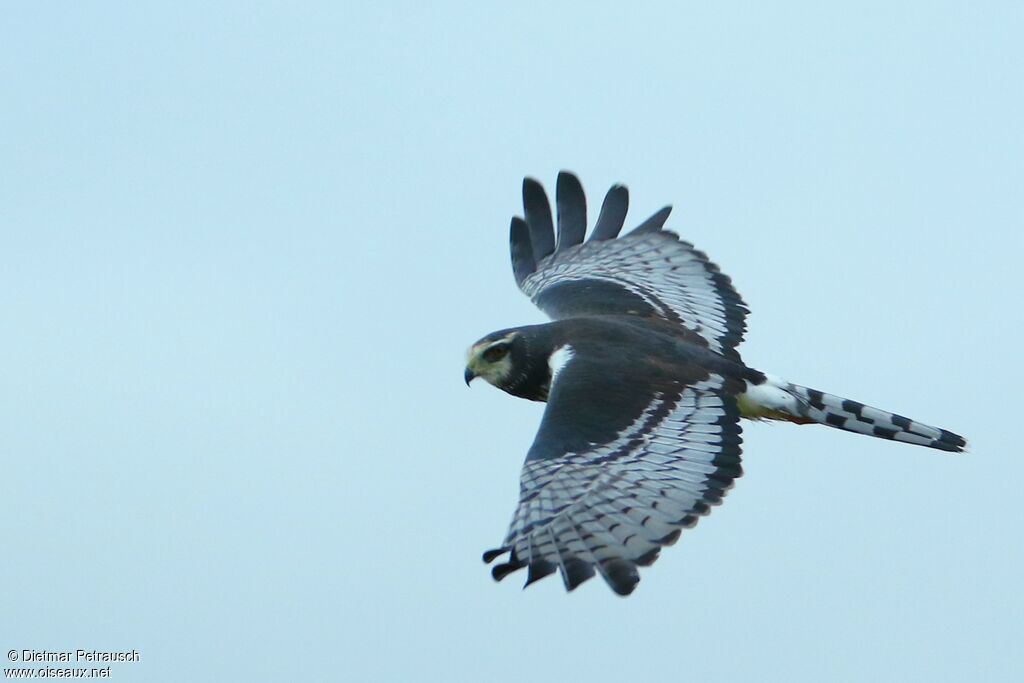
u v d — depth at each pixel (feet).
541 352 52.31
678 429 47.60
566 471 45.73
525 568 43.55
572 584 42.60
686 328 53.57
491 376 53.36
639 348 51.01
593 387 48.83
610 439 46.80
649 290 55.72
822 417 51.34
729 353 52.85
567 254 59.82
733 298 54.70
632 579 42.45
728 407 49.08
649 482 45.50
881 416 51.37
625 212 60.23
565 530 44.04
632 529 43.86
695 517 44.52
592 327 52.47
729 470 46.21
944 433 51.31
